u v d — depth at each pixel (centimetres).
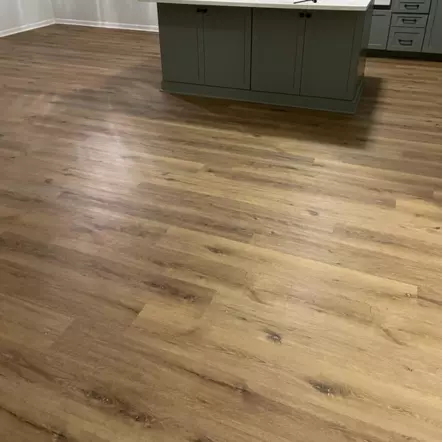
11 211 259
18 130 361
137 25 700
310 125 371
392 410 155
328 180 292
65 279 211
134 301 199
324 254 227
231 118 385
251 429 149
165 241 236
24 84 466
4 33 668
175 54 426
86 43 626
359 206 265
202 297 201
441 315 192
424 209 263
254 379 165
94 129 363
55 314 192
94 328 186
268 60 398
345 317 191
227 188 283
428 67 522
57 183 287
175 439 146
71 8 726
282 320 190
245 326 187
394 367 170
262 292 203
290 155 323
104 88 455
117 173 298
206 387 163
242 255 226
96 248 230
